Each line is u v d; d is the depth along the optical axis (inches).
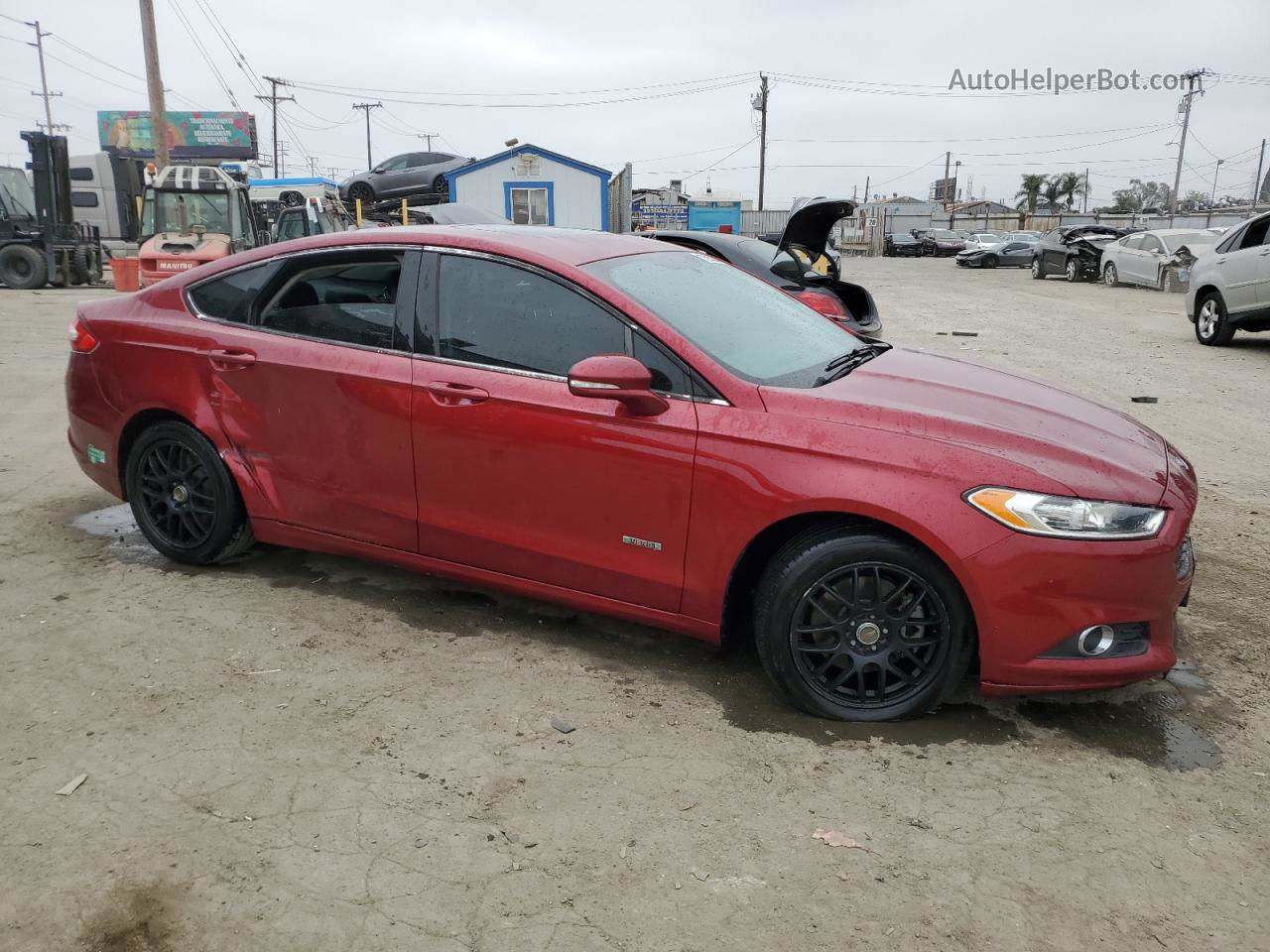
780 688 129.7
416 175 1120.8
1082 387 380.5
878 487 119.6
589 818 106.0
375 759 116.6
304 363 155.3
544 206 1122.7
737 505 126.0
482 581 149.6
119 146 2449.6
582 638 151.4
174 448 170.2
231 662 140.3
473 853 100.0
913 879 97.3
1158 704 134.2
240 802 107.6
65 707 127.2
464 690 133.9
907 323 621.6
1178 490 124.3
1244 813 109.5
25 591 164.1
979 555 117.1
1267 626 159.9
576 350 137.6
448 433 144.2
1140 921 92.0
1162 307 732.0
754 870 98.3
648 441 130.6
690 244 314.0
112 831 102.4
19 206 824.3
